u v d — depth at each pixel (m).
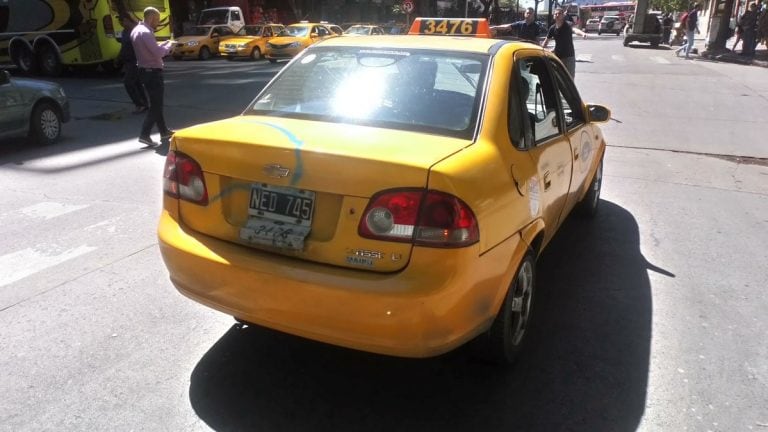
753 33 23.19
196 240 2.92
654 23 31.08
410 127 3.01
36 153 8.15
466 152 2.77
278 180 2.69
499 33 15.98
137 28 8.27
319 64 3.60
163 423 2.78
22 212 5.69
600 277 4.46
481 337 3.07
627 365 3.32
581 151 4.61
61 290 4.08
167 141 8.82
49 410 2.85
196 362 3.27
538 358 3.38
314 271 2.60
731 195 6.64
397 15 48.12
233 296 2.80
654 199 6.46
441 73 3.33
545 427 2.81
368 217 2.54
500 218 2.79
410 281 2.49
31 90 8.34
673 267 4.65
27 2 17.06
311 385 3.09
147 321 3.68
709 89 14.59
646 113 11.49
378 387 3.09
